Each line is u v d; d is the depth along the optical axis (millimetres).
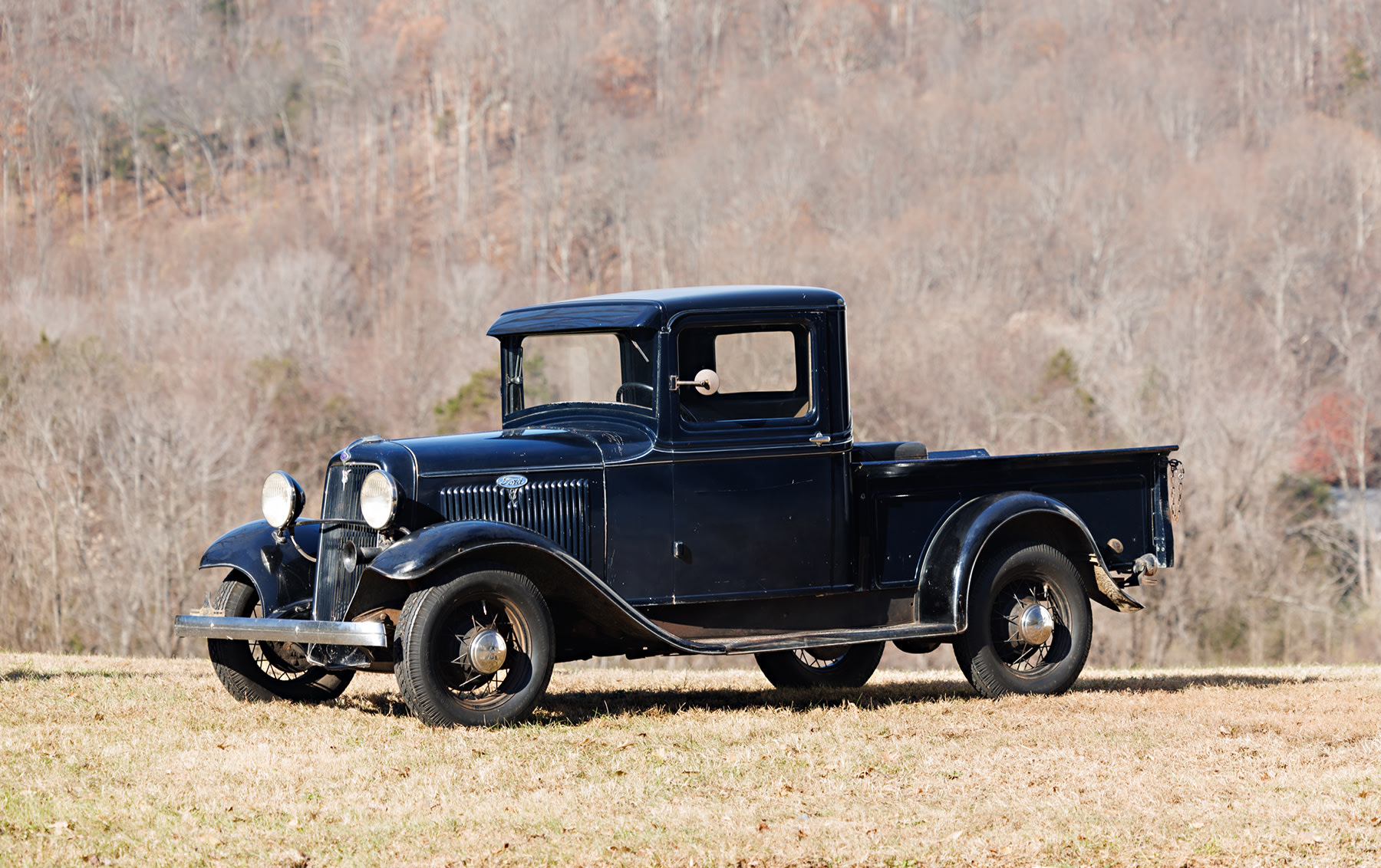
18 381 61688
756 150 144000
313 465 75188
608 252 157125
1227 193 115125
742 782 9930
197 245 154125
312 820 8914
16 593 55812
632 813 9148
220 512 60188
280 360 81938
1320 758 10906
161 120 191375
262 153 194500
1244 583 55469
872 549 13125
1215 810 9352
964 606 12961
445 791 9578
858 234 117250
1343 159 116375
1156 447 13992
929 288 103188
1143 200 118625
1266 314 98125
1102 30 181750
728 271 106000
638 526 12328
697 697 14031
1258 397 63000
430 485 11789
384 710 12836
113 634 55281
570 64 191000
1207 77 153875
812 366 12867
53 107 183500
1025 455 13492
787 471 12766
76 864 7988
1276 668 19156
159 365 84438
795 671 15180
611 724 11852
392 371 88562
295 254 129750
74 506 55844
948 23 199375
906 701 13492
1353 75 157125
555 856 8273
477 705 11484
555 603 12297
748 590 12648
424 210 177625
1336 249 103625
